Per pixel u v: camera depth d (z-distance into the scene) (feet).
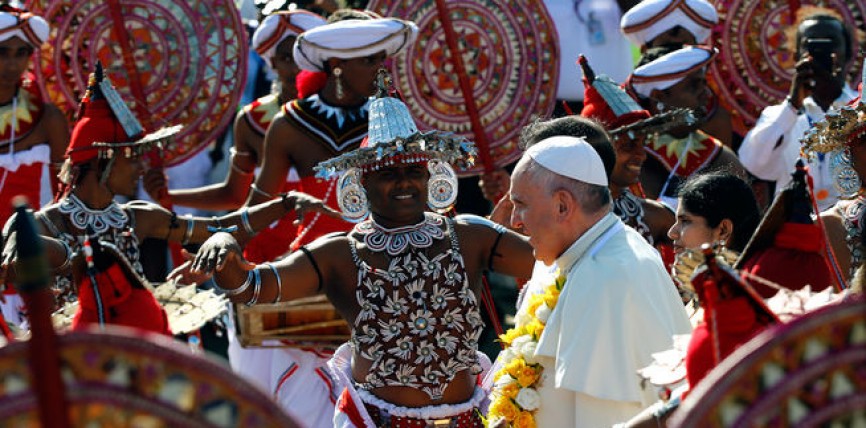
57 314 54.08
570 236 47.78
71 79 85.87
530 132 54.54
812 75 79.71
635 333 45.98
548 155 47.55
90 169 62.90
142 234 64.44
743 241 51.11
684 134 76.95
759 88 88.53
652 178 77.10
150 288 49.55
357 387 53.26
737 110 88.69
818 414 26.99
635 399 45.62
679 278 52.21
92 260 47.50
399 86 83.76
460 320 52.31
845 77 83.71
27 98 83.46
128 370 25.26
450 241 52.85
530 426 48.06
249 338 64.28
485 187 81.51
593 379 45.68
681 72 78.18
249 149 84.12
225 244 50.49
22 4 84.69
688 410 27.09
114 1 84.94
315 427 67.56
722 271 35.76
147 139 63.36
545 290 49.37
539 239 48.01
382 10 84.02
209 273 50.08
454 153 53.26
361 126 74.79
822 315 26.76
